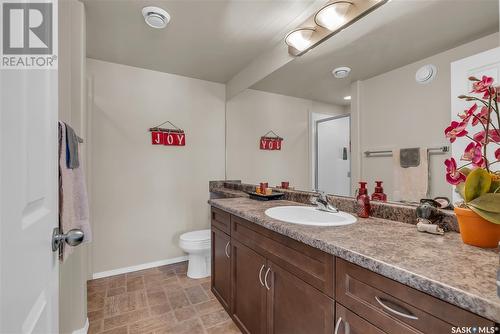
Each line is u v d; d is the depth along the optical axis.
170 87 2.79
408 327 0.63
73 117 1.58
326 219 1.42
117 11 1.68
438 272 0.62
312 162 1.86
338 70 1.60
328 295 0.88
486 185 0.77
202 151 2.98
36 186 0.59
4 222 0.42
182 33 1.95
